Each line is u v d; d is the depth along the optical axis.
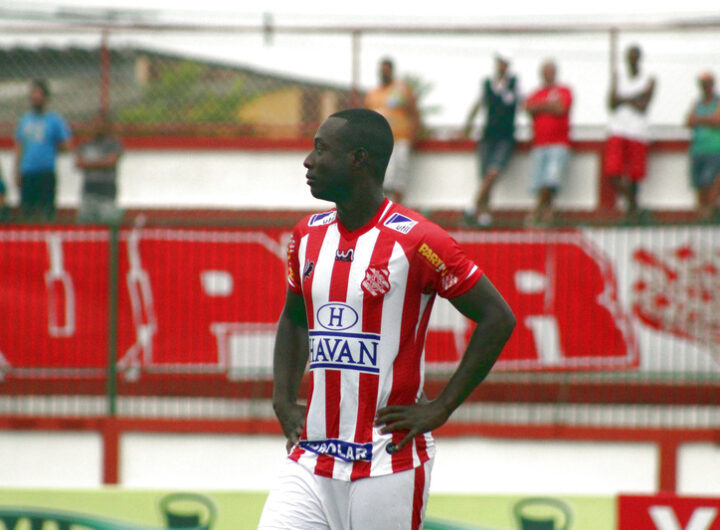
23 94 41.53
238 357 31.23
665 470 30.38
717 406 30.77
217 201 40.31
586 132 37.81
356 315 12.67
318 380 12.91
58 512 24.11
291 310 13.94
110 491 24.09
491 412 31.67
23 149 37.19
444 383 30.70
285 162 40.12
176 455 31.36
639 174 35.69
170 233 31.14
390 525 12.73
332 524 12.92
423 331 12.98
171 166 40.41
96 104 41.28
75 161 37.50
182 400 31.75
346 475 12.73
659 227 30.22
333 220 13.27
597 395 31.27
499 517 23.48
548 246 30.58
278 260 31.00
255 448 31.25
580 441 30.64
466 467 30.91
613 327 30.53
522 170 38.03
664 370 30.45
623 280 30.48
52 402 32.09
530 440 30.78
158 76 40.81
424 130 38.78
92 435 31.53
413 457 12.83
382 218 12.91
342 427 12.77
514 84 36.75
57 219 32.12
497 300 12.67
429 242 12.60
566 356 30.69
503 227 30.64
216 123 40.53
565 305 30.62
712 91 35.50
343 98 39.88
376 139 12.82
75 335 31.39
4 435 31.75
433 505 23.56
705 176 35.47
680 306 30.28
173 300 31.22
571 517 23.41
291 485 13.07
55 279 31.36
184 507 24.00
